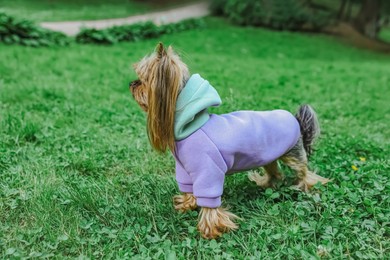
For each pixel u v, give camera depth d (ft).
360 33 23.71
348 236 3.17
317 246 3.05
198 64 11.05
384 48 20.92
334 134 5.28
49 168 4.18
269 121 3.40
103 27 17.28
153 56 2.99
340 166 4.20
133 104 6.41
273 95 7.48
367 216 3.38
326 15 22.20
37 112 5.85
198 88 3.06
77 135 5.01
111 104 6.39
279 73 10.55
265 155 3.33
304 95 7.73
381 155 4.62
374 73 11.64
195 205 3.57
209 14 23.62
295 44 18.28
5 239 3.16
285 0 21.49
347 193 3.59
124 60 10.64
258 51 15.90
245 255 3.02
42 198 3.61
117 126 5.36
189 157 3.10
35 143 4.78
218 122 3.17
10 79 7.68
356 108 6.96
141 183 3.97
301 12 21.56
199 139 3.08
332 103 7.16
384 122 6.15
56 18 18.60
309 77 10.19
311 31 21.95
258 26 21.56
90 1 24.36
